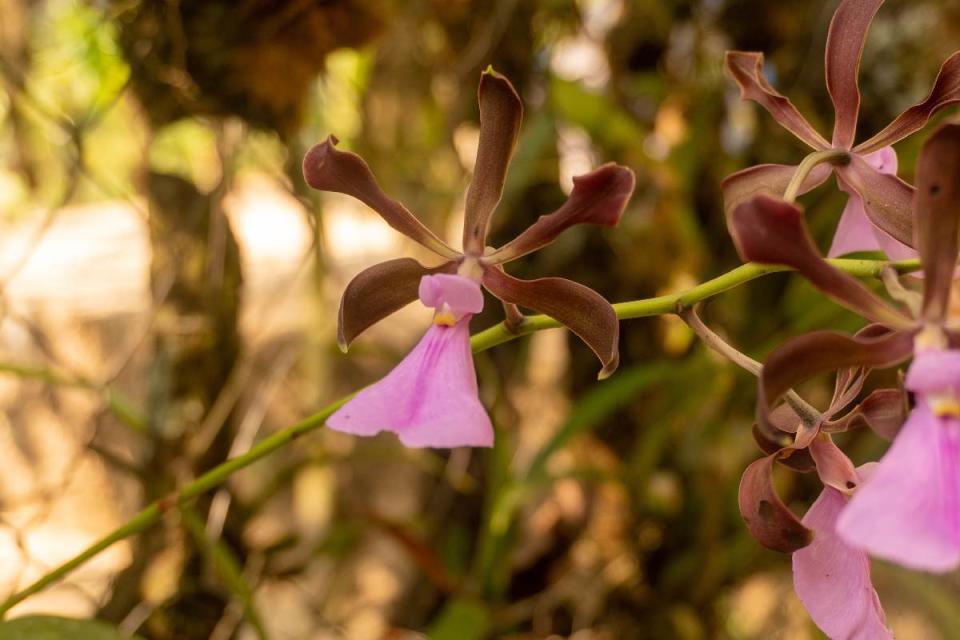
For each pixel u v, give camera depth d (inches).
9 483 29.9
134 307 30.0
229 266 21.6
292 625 27.6
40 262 32.3
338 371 28.8
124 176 23.0
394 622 27.9
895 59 25.4
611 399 22.2
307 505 26.5
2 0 20.9
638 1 24.9
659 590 25.6
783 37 25.3
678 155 24.0
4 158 22.0
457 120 25.5
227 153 21.1
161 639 21.3
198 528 19.6
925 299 14.8
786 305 23.6
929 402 14.5
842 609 15.6
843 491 15.8
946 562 13.9
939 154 14.6
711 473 24.7
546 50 25.2
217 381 21.4
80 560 17.8
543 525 27.6
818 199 22.7
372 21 21.0
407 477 28.8
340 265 30.8
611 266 25.6
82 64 21.7
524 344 25.5
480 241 16.4
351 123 26.3
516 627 25.5
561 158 25.4
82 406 29.8
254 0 20.1
